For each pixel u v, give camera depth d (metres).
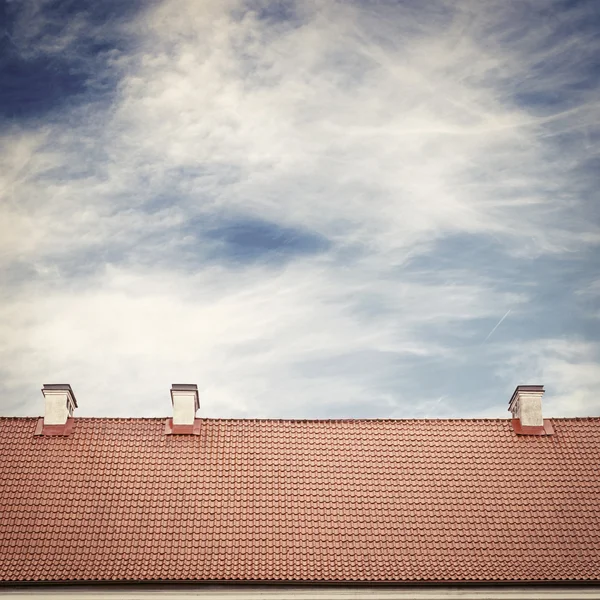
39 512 33.03
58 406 36.47
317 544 32.28
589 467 35.53
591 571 31.59
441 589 31.34
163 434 36.19
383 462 35.41
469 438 36.59
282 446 35.88
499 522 33.34
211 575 30.95
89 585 30.84
